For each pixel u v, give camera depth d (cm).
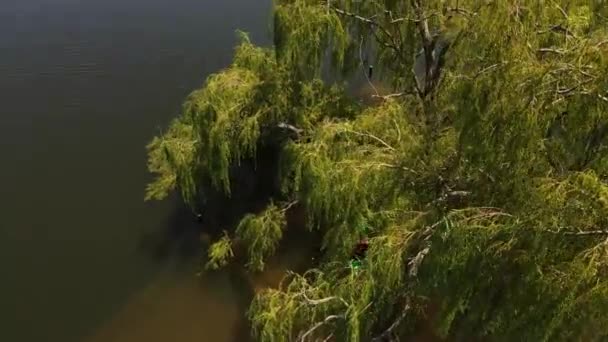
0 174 1914
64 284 1577
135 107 2217
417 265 927
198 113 1362
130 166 1956
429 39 1286
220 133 1343
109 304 1523
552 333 758
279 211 1494
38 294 1549
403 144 992
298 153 1273
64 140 2062
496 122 714
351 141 1122
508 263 767
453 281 830
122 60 2478
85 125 2130
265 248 1459
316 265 1548
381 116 1126
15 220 1758
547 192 686
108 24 2731
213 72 2403
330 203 1101
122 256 1655
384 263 908
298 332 1066
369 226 1094
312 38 1254
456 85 779
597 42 666
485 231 762
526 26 748
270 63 1395
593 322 726
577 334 754
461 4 1143
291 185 1445
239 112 1369
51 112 2184
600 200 652
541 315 745
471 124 754
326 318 1000
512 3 734
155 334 1446
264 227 1441
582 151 718
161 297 1542
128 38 2628
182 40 2616
